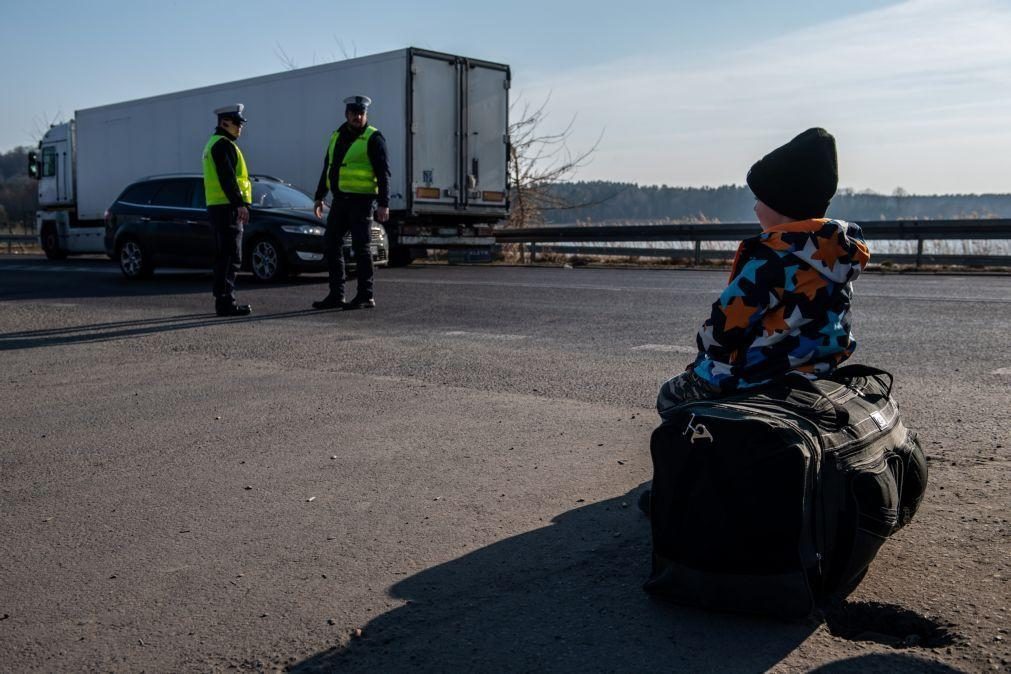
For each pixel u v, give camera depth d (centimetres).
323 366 696
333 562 331
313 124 1845
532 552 336
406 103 1717
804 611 270
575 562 326
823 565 277
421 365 695
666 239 1948
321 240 1392
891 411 318
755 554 271
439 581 313
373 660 262
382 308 1048
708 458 274
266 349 773
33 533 364
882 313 940
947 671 249
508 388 609
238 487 415
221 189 964
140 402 584
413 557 334
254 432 508
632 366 678
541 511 378
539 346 773
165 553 342
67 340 832
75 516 382
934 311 953
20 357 750
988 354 698
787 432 269
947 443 457
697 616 284
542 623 282
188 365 708
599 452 459
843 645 265
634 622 281
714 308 308
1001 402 541
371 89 1762
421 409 554
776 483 267
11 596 309
